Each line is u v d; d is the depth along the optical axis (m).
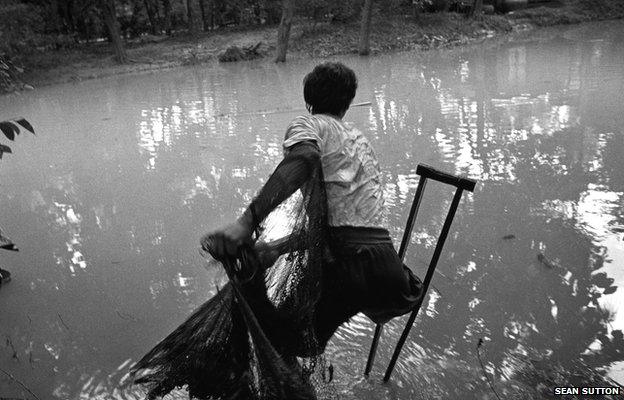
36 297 4.04
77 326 3.62
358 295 2.31
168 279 4.18
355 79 2.49
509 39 20.69
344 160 2.32
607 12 25.25
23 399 2.92
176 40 23.95
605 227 4.34
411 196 5.30
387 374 2.82
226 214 5.36
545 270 3.82
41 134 9.60
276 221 2.26
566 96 9.08
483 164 6.05
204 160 7.21
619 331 3.15
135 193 6.20
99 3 20.80
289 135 2.27
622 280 3.62
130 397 2.89
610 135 6.71
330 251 2.31
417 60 16.50
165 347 2.52
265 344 2.16
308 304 2.26
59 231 5.29
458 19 23.75
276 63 18.70
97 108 11.80
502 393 2.73
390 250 2.34
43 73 18.45
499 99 9.29
